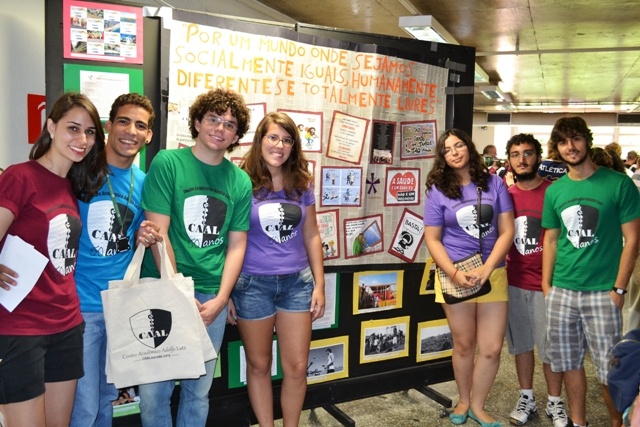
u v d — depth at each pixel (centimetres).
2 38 304
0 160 307
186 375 179
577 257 240
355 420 280
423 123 297
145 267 198
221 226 196
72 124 160
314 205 233
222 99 187
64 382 171
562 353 248
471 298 254
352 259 283
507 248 256
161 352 176
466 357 270
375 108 280
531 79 1081
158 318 176
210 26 238
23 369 156
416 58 290
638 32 686
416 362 313
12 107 312
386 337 301
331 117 270
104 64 222
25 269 156
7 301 155
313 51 262
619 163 312
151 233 178
